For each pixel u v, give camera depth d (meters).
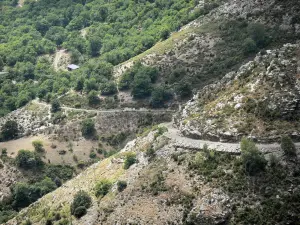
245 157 112.88
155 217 115.19
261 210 104.88
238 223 104.56
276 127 119.50
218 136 126.38
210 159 121.00
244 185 110.56
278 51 137.50
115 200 128.12
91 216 128.62
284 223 101.44
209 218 107.88
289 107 121.06
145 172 130.50
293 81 125.50
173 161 127.62
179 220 111.31
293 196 104.62
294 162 110.44
